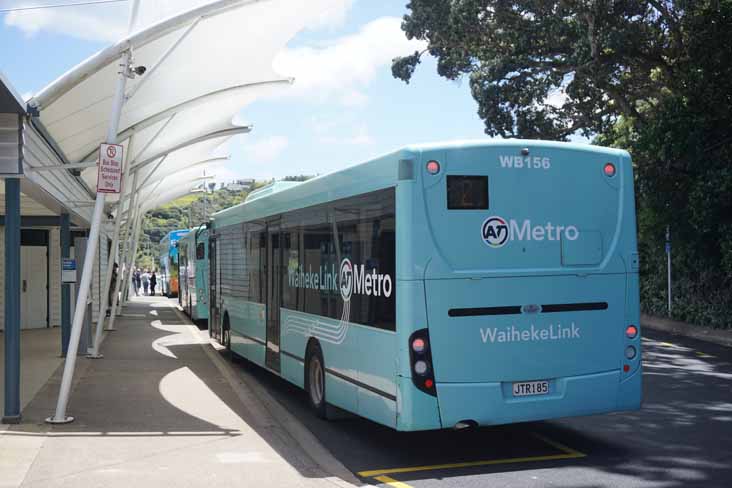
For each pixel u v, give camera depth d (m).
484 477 6.97
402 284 7.08
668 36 21.05
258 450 7.88
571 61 20.88
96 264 25.77
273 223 11.79
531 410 7.29
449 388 7.07
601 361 7.59
